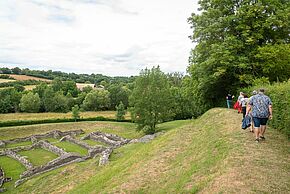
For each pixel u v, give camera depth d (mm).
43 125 77500
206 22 33312
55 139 62656
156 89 56906
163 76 58406
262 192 9797
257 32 30672
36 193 27922
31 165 39594
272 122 18734
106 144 51906
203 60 33844
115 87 114375
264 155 13078
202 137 20672
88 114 98625
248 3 31438
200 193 11234
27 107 101625
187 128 26344
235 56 30109
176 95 71000
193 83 35750
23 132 71938
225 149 15000
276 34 32062
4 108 101375
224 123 21375
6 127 73812
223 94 34812
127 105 113438
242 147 14516
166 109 56969
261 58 28750
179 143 22016
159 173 16812
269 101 14867
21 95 109188
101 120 88188
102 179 21625
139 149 27578
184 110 71438
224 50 29766
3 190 31312
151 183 15656
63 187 26141
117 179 18828
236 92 32188
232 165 12453
